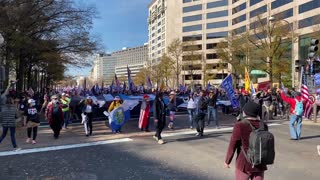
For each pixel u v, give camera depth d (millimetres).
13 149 12305
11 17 26219
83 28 33062
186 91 38469
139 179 8414
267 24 51125
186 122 20562
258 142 5004
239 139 5328
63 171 9234
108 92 36031
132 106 21406
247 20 95500
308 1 67188
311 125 19266
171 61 88125
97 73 169625
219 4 111500
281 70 49656
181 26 119500
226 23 110188
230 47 60656
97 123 20172
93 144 13188
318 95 23547
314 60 19859
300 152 11602
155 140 13984
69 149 12273
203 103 14914
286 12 73750
